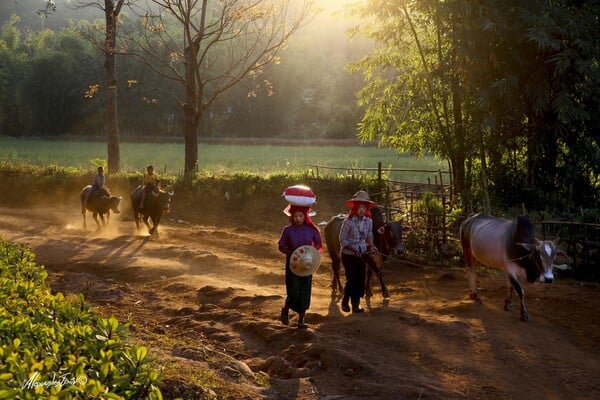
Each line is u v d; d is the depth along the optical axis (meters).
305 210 9.20
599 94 17.17
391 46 20.59
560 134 17.70
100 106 81.75
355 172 28.89
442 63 17.83
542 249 9.18
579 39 16.08
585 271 13.34
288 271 9.16
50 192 29.55
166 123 81.50
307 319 9.92
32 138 77.69
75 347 4.13
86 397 3.30
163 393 5.69
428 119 20.25
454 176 18.97
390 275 13.73
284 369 7.76
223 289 11.72
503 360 8.15
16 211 26.17
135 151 53.38
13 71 88.19
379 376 7.34
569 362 8.16
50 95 82.56
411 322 9.36
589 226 13.34
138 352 3.94
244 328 9.49
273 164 39.56
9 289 5.42
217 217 23.58
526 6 16.36
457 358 8.12
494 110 17.38
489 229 10.20
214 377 6.55
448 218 15.21
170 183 26.72
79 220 23.58
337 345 8.19
